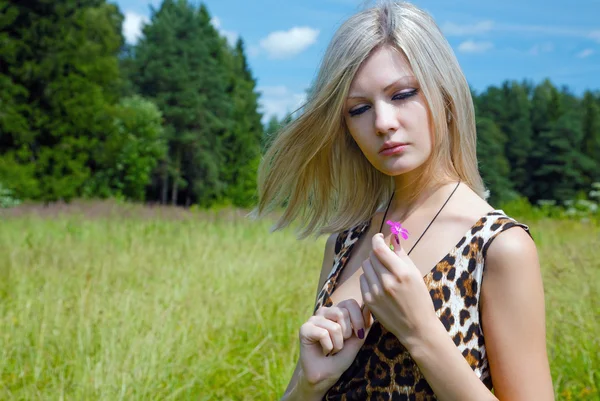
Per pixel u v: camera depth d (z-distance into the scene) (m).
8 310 4.91
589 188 54.75
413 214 1.38
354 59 1.31
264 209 1.71
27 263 6.58
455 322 1.20
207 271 6.34
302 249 7.80
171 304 4.83
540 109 61.34
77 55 25.22
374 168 1.63
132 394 3.49
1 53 23.56
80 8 27.19
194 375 3.85
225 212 12.85
